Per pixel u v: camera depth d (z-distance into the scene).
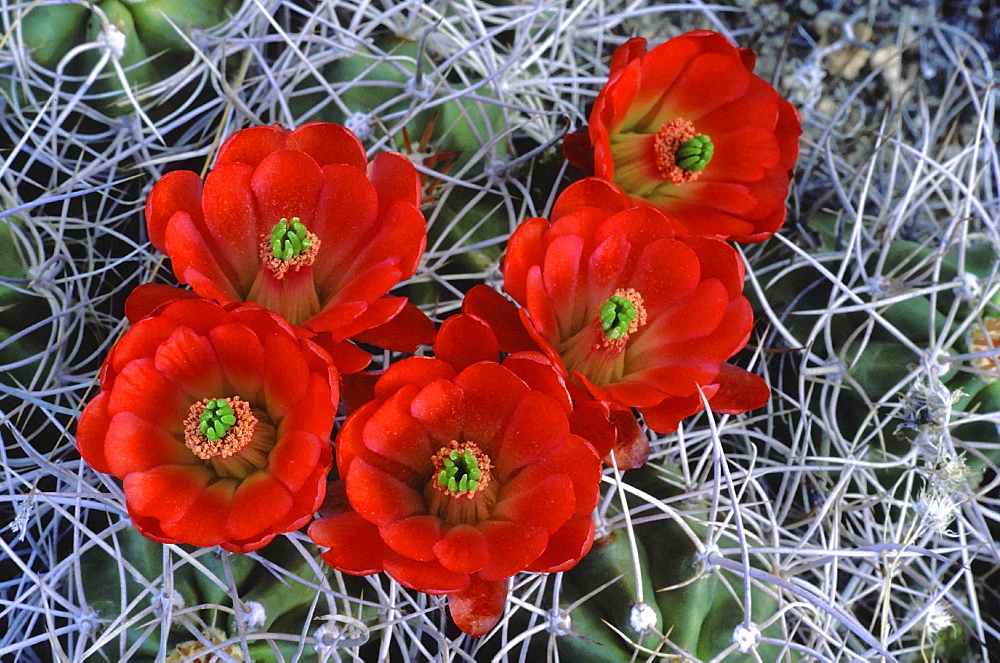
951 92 0.56
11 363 0.43
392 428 0.38
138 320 0.39
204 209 0.39
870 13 0.57
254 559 0.41
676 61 0.43
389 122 0.46
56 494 0.41
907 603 0.48
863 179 0.52
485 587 0.38
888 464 0.44
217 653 0.39
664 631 0.42
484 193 0.46
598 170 0.41
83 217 0.46
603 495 0.44
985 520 0.48
